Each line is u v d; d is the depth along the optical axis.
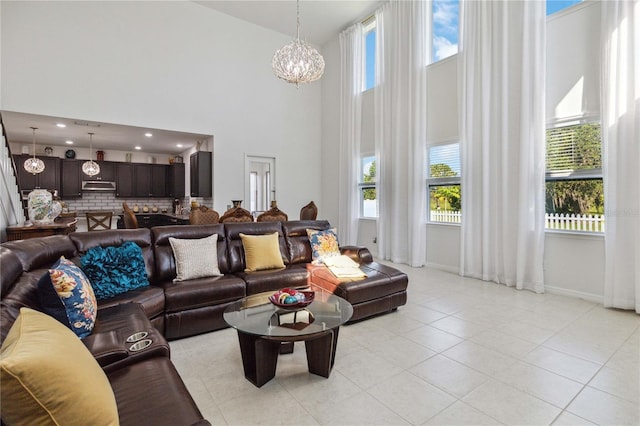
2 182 3.47
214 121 6.23
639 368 2.13
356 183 6.77
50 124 5.21
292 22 6.64
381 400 1.83
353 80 6.68
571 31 3.60
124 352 1.50
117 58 5.20
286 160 7.27
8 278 1.63
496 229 4.22
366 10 6.19
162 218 7.43
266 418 1.68
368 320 3.02
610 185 3.23
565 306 3.34
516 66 3.96
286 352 2.40
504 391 1.90
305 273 3.33
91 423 0.88
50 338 0.95
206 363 2.27
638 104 3.05
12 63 4.42
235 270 3.42
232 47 6.42
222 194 6.38
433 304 3.46
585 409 1.73
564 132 3.70
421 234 5.36
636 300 3.08
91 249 2.53
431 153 5.35
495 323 2.92
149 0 5.48
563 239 3.72
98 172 6.89
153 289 2.60
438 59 5.25
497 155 4.20
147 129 5.62
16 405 0.76
